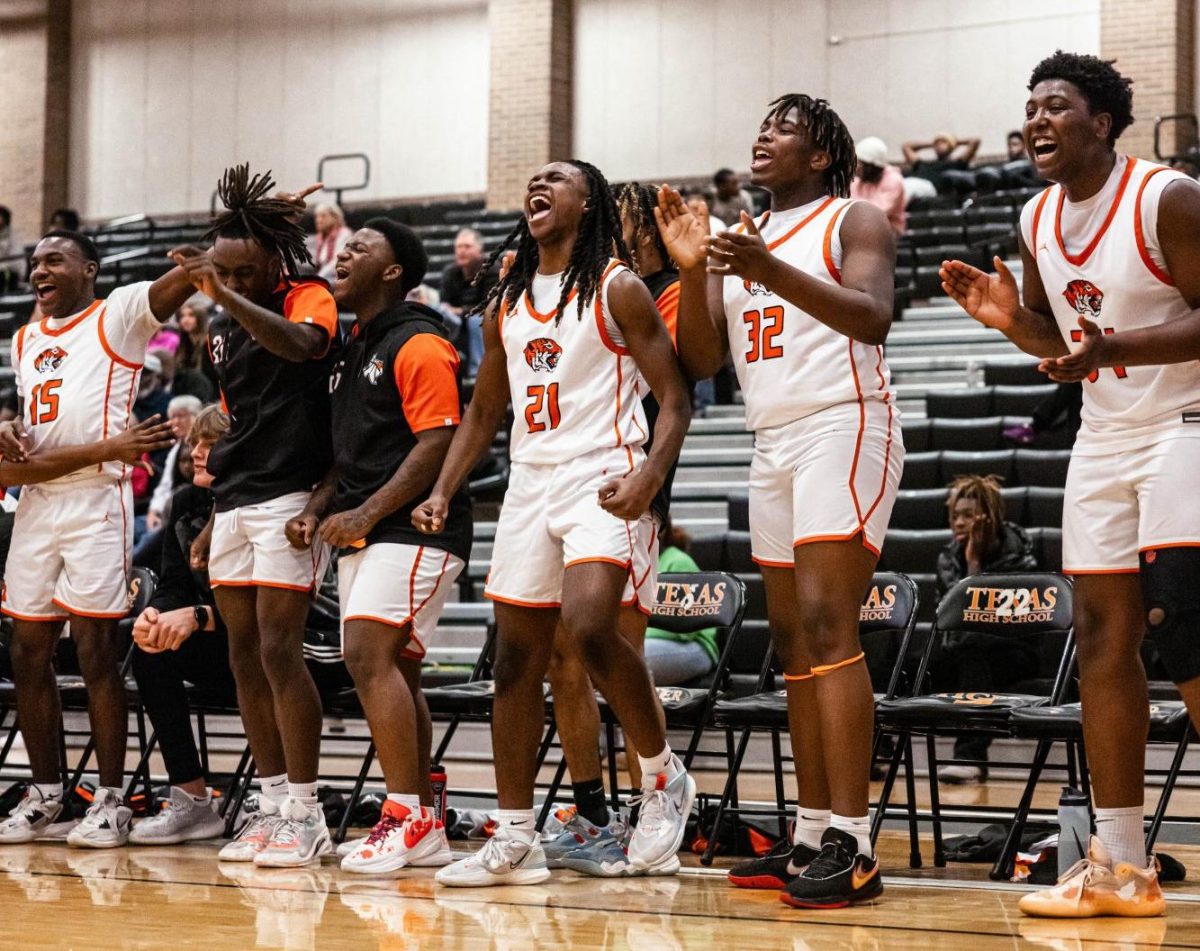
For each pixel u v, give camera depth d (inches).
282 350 195.2
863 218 167.3
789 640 172.6
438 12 802.2
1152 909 153.2
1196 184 147.2
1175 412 148.5
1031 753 297.3
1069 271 153.9
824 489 163.5
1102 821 155.6
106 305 218.5
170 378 445.4
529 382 178.1
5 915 156.9
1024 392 394.3
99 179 869.2
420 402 190.4
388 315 195.8
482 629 363.9
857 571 163.6
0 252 722.8
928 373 458.0
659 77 755.4
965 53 703.1
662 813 182.9
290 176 830.5
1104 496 153.3
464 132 795.4
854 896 160.4
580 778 194.9
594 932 146.9
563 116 764.0
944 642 259.8
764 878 173.0
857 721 161.3
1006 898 165.9
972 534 277.3
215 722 351.6
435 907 161.5
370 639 187.9
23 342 223.1
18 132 874.8
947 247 544.4
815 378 165.8
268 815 203.9
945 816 198.8
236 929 149.2
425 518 180.2
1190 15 660.7
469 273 515.8
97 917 155.9
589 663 172.4
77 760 330.6
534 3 756.6
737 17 743.1
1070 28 685.3
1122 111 151.8
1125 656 153.9
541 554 176.7
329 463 204.5
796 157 172.9
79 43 877.2
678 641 264.2
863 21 722.2
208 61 848.9
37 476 210.5
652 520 179.9
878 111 718.5
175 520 229.1
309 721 198.4
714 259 151.6
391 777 188.5
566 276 176.7
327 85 824.3
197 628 219.5
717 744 317.7
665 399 173.8
